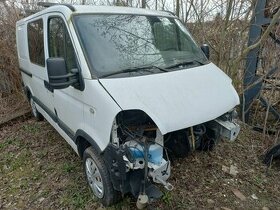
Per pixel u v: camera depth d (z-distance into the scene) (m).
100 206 3.22
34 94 5.40
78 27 3.19
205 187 3.51
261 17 5.32
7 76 7.80
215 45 6.26
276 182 3.72
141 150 2.61
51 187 3.70
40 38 4.35
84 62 2.96
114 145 2.60
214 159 4.05
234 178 3.72
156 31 3.71
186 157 3.76
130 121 2.77
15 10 7.85
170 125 2.57
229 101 3.14
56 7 3.62
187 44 3.94
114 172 2.62
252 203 3.31
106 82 2.79
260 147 4.61
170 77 3.04
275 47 5.60
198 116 2.75
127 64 3.11
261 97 5.54
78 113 3.20
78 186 3.63
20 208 3.39
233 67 5.79
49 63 2.83
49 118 4.64
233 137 3.30
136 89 2.75
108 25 3.37
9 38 7.74
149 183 2.68
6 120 6.06
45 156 4.48
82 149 3.47
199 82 3.13
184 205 3.20
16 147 4.90
